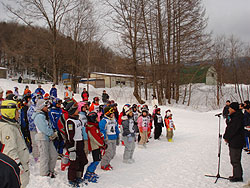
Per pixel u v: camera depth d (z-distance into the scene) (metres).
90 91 35.44
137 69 29.42
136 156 7.91
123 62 28.94
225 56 40.56
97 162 5.44
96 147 5.45
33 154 6.23
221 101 35.50
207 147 9.53
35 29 32.97
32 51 33.03
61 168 5.88
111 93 33.78
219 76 38.56
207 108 30.53
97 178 5.48
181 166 6.79
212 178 5.75
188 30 29.89
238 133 5.51
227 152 8.66
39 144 5.15
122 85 47.28
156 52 29.17
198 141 10.87
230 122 5.55
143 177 5.74
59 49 34.78
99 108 8.66
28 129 6.61
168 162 7.20
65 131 4.96
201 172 6.24
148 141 10.74
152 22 29.39
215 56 37.91
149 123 10.73
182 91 36.06
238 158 5.50
